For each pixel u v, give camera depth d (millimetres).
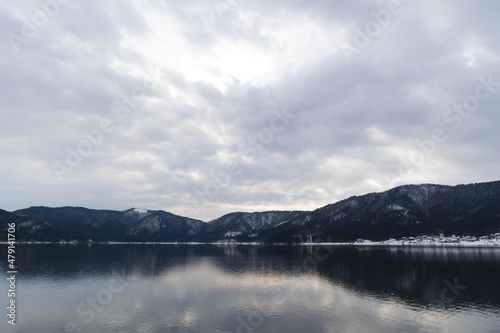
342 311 46875
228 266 117062
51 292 62188
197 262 135500
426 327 39125
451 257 141875
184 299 55500
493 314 44906
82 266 112062
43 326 39531
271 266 116125
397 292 61906
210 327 38938
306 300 54688
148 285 71500
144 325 39781
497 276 81125
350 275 87750
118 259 147375
